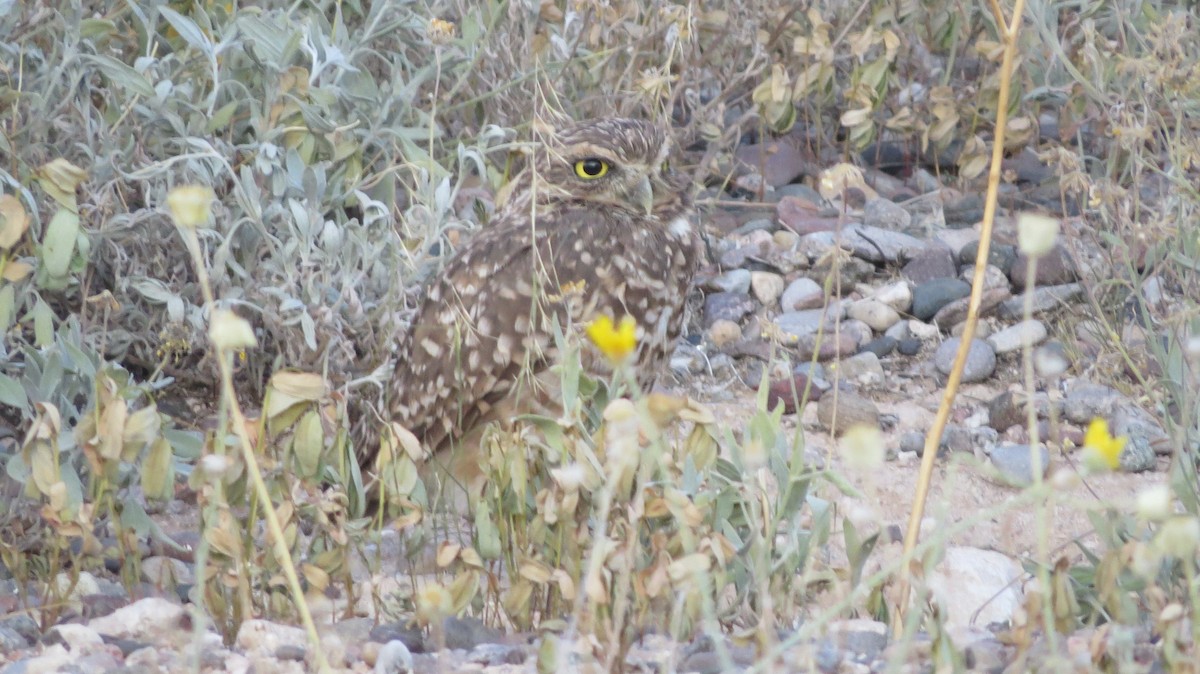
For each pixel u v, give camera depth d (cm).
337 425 707
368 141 1029
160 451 679
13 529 766
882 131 1369
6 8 909
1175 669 543
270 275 960
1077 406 1027
